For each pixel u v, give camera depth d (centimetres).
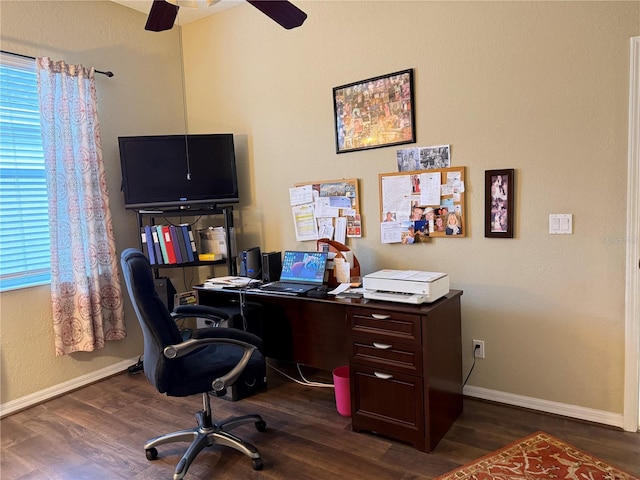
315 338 282
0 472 207
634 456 196
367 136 283
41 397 284
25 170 283
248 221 350
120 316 316
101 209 307
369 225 290
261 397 275
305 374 310
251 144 341
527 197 235
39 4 284
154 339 182
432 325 207
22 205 282
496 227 244
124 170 316
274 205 334
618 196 212
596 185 217
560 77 221
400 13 264
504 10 233
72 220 288
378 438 222
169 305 323
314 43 300
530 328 241
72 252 290
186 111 378
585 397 229
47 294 289
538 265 236
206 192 329
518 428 225
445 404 222
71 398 287
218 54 352
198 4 188
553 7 220
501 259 246
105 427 246
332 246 279
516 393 249
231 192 333
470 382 263
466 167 251
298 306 287
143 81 346
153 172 321
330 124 299
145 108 348
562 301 231
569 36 218
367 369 221
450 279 264
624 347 217
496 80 238
